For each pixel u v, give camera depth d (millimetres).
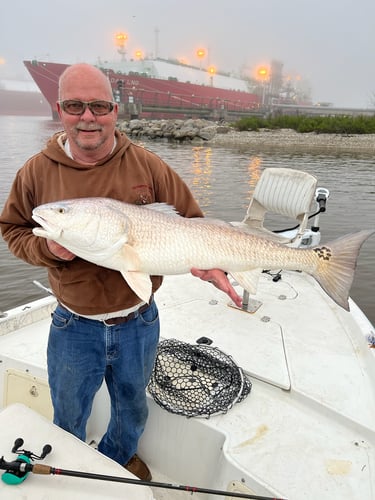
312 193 4250
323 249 2547
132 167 2225
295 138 36312
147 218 2215
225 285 2277
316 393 2803
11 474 1767
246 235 2461
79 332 2250
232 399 2688
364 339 3324
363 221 11141
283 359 3191
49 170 2160
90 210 2066
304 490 2150
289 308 4027
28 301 6676
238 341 3430
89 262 2170
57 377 2326
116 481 1812
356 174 19484
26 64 65812
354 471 2273
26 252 2176
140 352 2377
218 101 71875
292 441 2471
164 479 2773
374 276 7613
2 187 14117
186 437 2646
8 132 45844
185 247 2297
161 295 4246
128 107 54750
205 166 21844
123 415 2529
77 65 2016
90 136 2037
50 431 2016
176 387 2734
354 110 68312
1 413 2082
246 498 2105
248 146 33938
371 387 2887
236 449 2395
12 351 3285
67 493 1784
